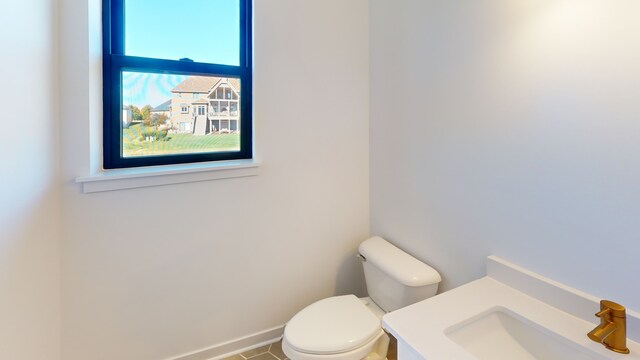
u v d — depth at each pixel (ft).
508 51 3.88
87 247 4.68
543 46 3.52
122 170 5.03
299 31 5.90
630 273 2.97
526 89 3.71
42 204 4.00
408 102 5.55
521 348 3.48
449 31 4.67
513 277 3.93
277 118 5.86
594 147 3.15
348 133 6.52
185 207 5.29
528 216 3.78
